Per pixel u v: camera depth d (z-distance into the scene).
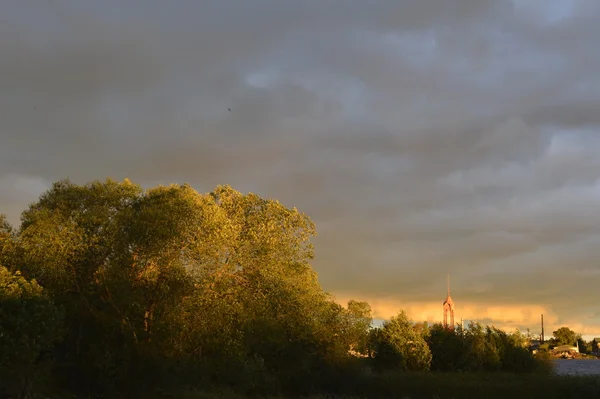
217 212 31.00
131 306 27.72
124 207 31.75
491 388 45.59
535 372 63.00
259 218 35.47
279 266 35.56
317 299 38.09
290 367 40.88
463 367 64.12
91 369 28.52
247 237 34.78
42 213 29.72
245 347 32.53
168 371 30.98
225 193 35.88
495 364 64.19
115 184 33.00
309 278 38.53
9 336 21.31
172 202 29.61
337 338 42.16
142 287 28.75
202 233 30.00
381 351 61.41
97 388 28.78
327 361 43.53
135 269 28.64
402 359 60.88
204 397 30.36
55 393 26.70
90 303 29.00
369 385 47.09
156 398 29.41
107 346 28.62
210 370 32.75
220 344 30.61
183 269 29.00
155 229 28.22
